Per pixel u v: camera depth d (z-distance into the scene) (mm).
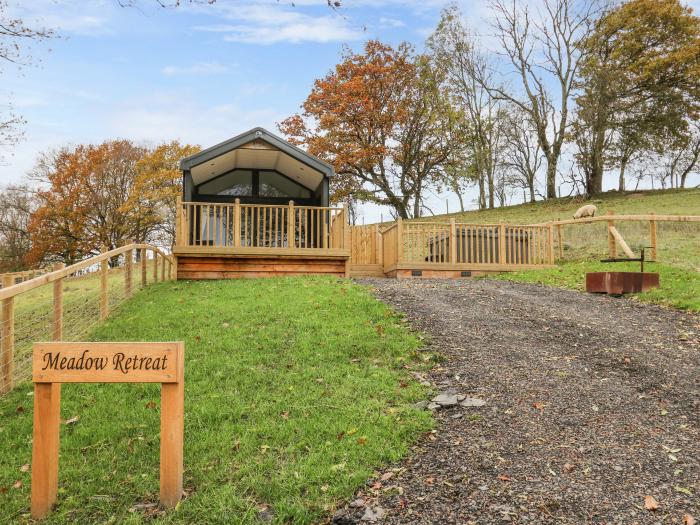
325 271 14688
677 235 19531
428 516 3676
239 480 4223
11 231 40625
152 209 38156
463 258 16938
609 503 3785
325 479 4148
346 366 6660
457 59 40688
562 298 11172
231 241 17812
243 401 5707
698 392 5836
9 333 6629
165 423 3971
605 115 35406
